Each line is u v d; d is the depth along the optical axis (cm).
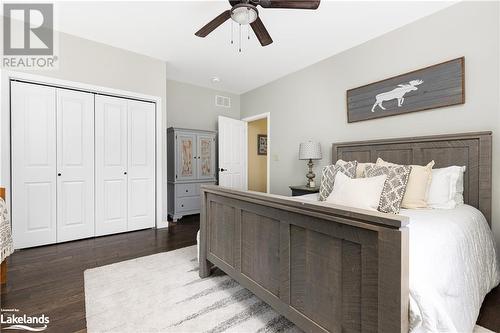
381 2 225
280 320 149
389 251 83
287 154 412
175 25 269
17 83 261
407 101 255
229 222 175
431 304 82
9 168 257
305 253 118
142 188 353
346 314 99
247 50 326
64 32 284
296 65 372
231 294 179
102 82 311
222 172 478
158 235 327
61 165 289
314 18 250
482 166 203
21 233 266
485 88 208
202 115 483
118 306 163
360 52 302
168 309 160
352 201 183
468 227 153
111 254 257
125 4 232
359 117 299
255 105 489
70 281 197
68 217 295
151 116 358
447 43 229
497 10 202
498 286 190
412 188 196
